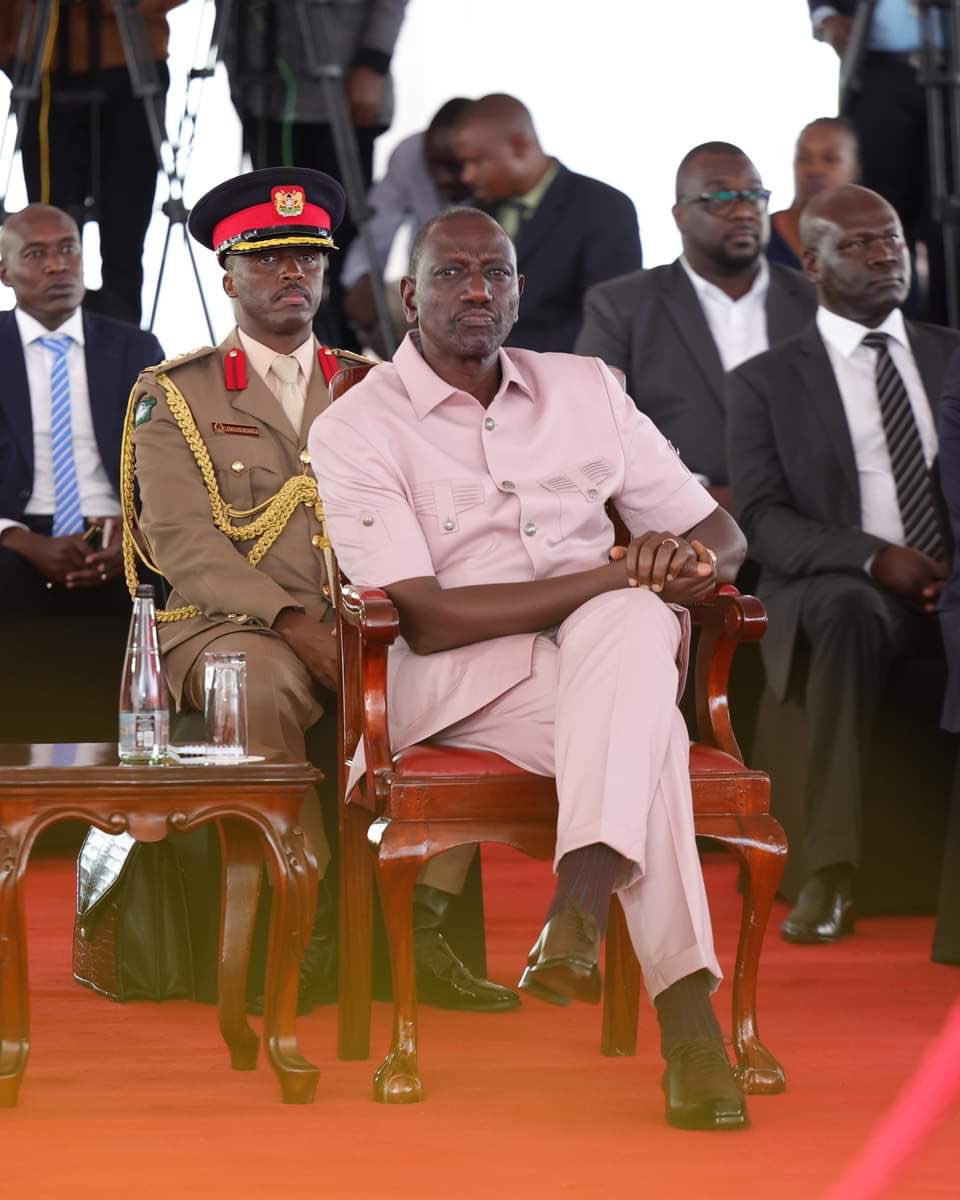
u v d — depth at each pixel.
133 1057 9.66
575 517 9.76
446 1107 8.57
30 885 15.40
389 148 24.66
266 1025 8.72
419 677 9.33
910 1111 8.41
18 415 16.89
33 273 16.89
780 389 14.84
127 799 8.52
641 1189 7.21
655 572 9.12
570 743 8.45
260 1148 7.82
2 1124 8.24
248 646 11.14
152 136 20.97
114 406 17.05
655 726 8.43
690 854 8.42
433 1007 11.10
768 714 14.82
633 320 17.80
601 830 8.16
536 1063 9.55
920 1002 11.10
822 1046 9.90
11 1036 8.57
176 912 11.23
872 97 21.50
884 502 14.72
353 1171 7.46
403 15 22.31
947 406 12.91
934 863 14.39
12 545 16.20
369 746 8.97
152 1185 7.25
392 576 9.30
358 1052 9.62
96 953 11.45
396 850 8.55
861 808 13.52
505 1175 7.41
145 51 20.64
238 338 12.17
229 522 11.69
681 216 17.94
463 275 9.70
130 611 16.70
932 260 21.59
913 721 14.31
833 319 15.03
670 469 10.03
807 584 14.12
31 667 16.11
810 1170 7.49
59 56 21.33
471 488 9.73
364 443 9.63
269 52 21.53
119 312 21.39
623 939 9.65
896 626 14.02
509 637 9.34
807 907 13.30
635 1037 9.71
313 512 11.77
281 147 21.61
